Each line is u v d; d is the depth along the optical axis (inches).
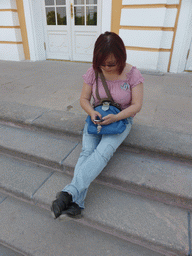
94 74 65.0
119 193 70.6
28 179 77.6
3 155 92.0
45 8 220.1
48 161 79.4
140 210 64.3
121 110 66.7
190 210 64.2
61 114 100.0
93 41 216.4
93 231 66.9
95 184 74.4
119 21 185.8
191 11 162.1
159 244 55.3
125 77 63.0
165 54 181.5
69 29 220.7
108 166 72.9
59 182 75.9
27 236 65.1
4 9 218.7
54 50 241.6
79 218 61.8
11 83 151.6
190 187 64.2
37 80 160.1
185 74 183.5
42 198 69.4
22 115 98.7
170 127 89.3
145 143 75.7
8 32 230.7
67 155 80.2
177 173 69.9
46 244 62.7
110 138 63.4
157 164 74.1
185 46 177.5
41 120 93.6
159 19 164.6
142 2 164.4
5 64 222.4
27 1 211.8
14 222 69.7
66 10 211.8
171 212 63.7
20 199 75.5
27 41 236.4
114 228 59.4
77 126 88.4
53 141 89.1
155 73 179.2
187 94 131.6
